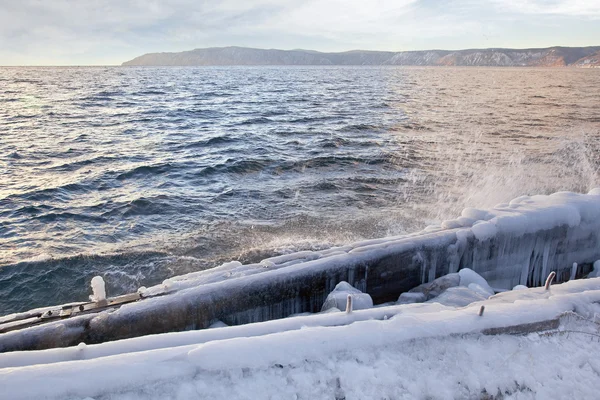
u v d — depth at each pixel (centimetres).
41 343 354
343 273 477
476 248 539
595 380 307
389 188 1177
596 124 2375
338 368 285
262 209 1016
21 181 1246
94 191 1161
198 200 1083
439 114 2878
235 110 3294
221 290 418
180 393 257
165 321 392
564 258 586
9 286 684
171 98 4697
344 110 3192
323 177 1288
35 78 11294
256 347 285
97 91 5891
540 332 342
